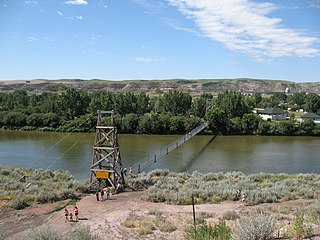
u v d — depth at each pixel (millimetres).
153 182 37500
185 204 28359
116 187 33688
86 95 119312
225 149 69125
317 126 98125
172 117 101875
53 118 104438
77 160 54188
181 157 58938
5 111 112250
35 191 30906
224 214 23750
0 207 26312
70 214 23656
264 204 27922
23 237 16641
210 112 99812
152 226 21688
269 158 59000
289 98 197250
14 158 56250
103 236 20031
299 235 11328
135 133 99688
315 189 33406
